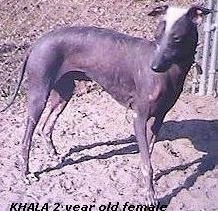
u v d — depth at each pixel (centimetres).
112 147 151
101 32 129
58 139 154
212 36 176
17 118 164
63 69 130
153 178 138
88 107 170
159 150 150
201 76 179
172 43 114
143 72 122
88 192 133
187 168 143
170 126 162
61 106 144
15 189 134
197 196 133
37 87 130
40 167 142
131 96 128
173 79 120
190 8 116
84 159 146
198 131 159
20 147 150
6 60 184
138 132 124
